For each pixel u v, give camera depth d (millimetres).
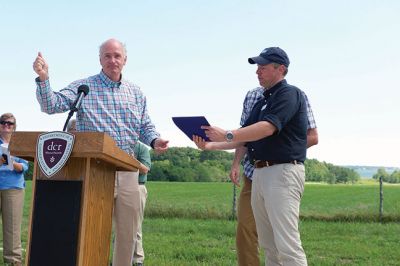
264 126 4309
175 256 8227
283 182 4461
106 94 5043
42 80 4258
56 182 3562
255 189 4660
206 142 4406
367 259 8367
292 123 4531
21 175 7086
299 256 4398
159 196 25281
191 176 42312
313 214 15383
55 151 3451
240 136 4246
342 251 9156
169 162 44719
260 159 4570
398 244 10203
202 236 10977
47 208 3547
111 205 4059
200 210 15969
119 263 4934
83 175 3553
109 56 5016
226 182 40406
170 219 14984
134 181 4969
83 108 4930
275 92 4609
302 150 4566
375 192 29297
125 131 5082
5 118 7000
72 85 4961
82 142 3451
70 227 3504
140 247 6957
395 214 15055
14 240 6977
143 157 7074
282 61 4711
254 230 5504
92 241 3666
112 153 3613
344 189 32406
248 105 5930
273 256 4785
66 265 3471
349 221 14969
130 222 4945
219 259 7855
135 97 5250
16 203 7000
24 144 3568
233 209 15445
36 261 3506
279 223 4426
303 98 4668
